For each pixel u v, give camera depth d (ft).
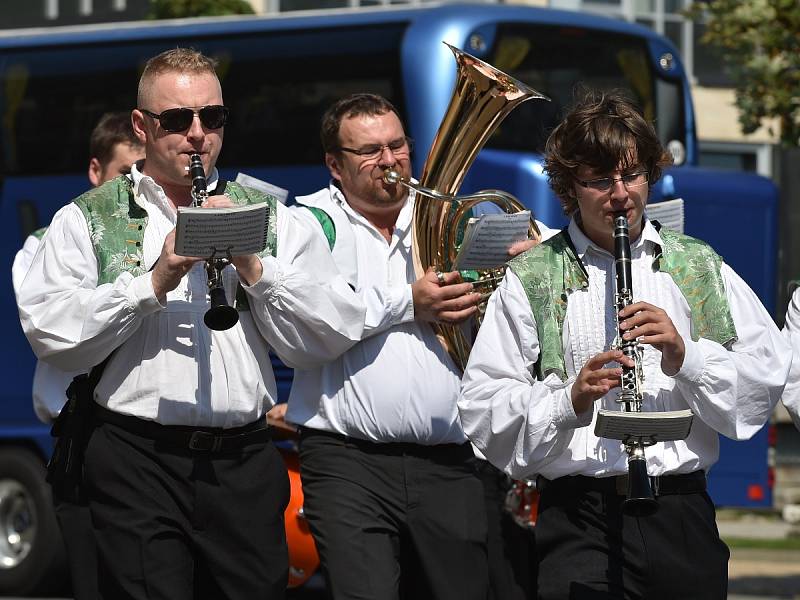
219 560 61.52
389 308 67.87
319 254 65.51
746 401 55.72
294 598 120.16
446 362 69.26
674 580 55.16
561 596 55.42
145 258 61.46
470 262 67.15
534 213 118.21
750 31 125.80
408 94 123.34
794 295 63.21
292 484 91.61
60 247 61.41
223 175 133.80
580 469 55.77
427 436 68.49
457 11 125.80
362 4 209.46
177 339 60.85
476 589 69.46
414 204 70.23
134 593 60.59
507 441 56.54
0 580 129.08
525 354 56.75
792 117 127.24
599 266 57.00
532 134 125.18
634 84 138.21
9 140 143.33
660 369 56.29
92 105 141.18
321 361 64.64
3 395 138.31
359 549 66.85
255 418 62.18
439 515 68.69
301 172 130.41
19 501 131.23
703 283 56.59
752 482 132.67
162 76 61.87
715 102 233.76
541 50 129.59
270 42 133.49
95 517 61.31
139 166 64.39
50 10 200.54
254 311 62.08
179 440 60.90
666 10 234.79
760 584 134.31
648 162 55.06
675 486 55.67
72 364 60.13
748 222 136.26
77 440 61.82
